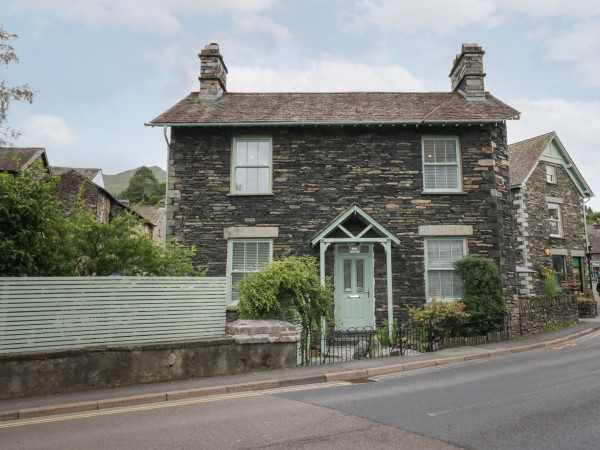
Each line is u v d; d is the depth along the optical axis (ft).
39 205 26.71
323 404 21.20
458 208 44.50
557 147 75.05
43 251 27.32
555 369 28.66
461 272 42.55
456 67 54.44
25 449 15.80
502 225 45.16
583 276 76.23
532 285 65.92
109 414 20.65
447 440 15.62
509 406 19.85
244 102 50.37
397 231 44.04
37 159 29.32
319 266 43.47
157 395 23.12
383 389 24.35
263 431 17.11
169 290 27.76
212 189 44.60
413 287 43.24
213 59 52.19
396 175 44.98
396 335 39.81
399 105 49.65
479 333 41.60
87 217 31.94
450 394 22.52
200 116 45.52
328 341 39.50
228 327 29.68
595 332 49.65
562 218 73.77
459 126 45.80
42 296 24.06
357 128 45.68
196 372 27.20
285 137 45.52
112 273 30.99
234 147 45.60
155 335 26.99
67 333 24.50
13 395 22.63
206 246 43.78
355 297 43.55
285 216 44.11
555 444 14.98
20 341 23.27
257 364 29.01
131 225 32.04
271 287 31.89
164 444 15.89
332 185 44.73
